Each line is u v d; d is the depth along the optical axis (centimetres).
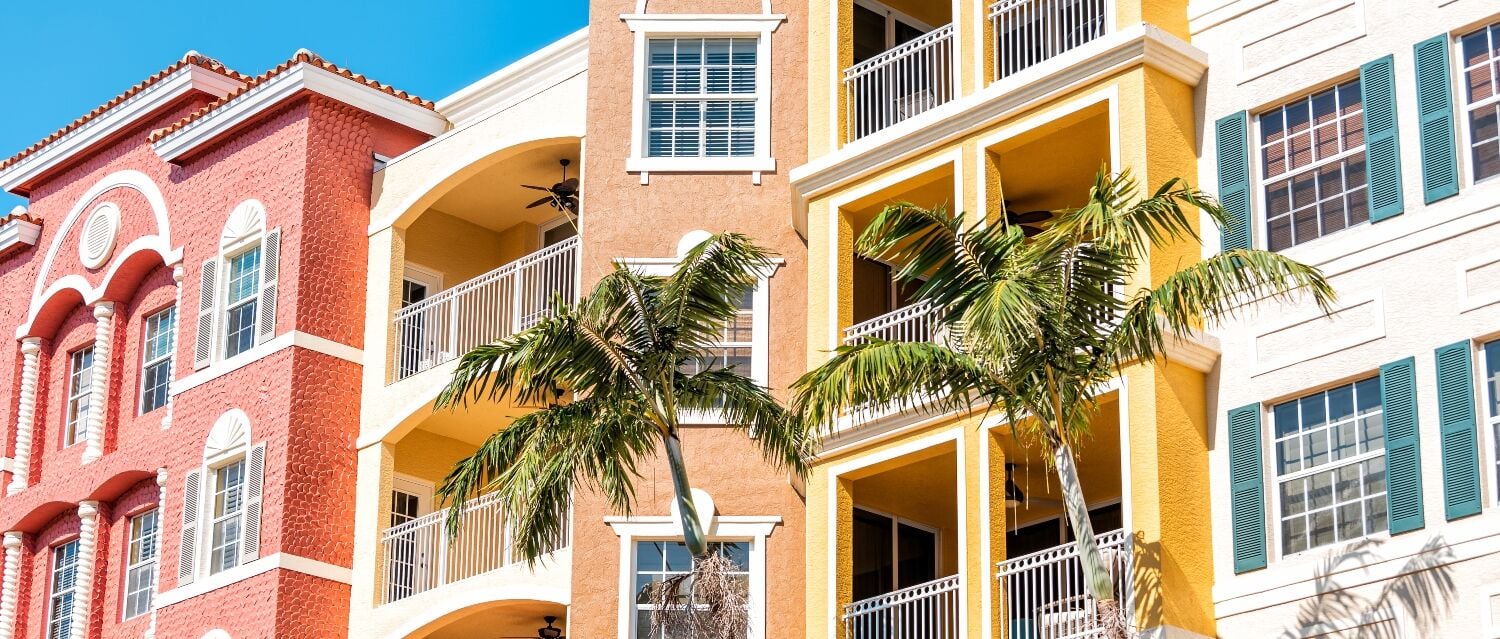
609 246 3144
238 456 3425
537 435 2538
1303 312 2577
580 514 3047
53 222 3950
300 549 3306
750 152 3184
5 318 3969
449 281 3625
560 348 2528
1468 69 2525
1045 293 2312
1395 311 2500
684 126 3209
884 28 3291
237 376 3462
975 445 2770
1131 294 2653
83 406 3806
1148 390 2584
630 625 2978
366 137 3569
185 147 3672
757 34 3234
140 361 3725
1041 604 2748
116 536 3662
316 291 3431
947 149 2912
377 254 3494
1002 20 2997
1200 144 2733
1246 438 2575
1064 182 2959
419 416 3353
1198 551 2556
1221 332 2642
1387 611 2411
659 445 3055
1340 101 2627
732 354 3078
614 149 3195
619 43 3250
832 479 2909
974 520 2747
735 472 3023
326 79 3500
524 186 3497
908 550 3100
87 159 3931
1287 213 2634
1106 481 2980
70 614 3691
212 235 3603
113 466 3647
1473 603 2347
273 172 3528
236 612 3319
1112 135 2716
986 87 2914
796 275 3097
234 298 3547
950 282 2370
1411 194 2523
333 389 3406
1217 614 2542
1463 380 2419
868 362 2342
